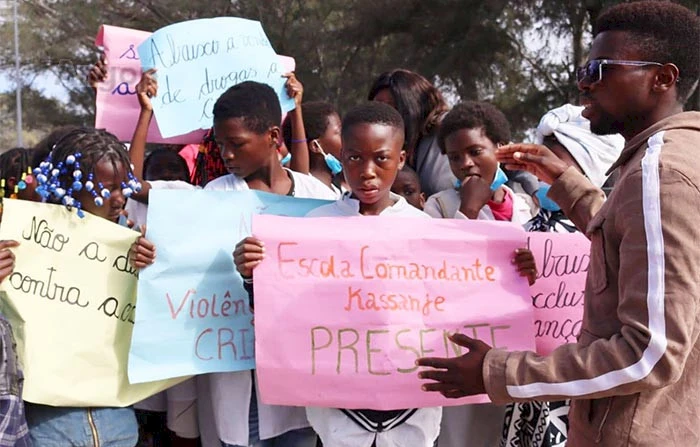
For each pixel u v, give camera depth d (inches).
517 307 123.0
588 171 150.1
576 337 129.8
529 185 169.3
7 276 115.7
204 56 163.8
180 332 123.3
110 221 124.2
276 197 130.3
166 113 160.2
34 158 145.1
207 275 125.5
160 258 123.5
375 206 128.6
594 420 94.4
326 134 192.7
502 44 791.7
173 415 140.9
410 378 118.8
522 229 125.7
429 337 120.1
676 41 93.2
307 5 957.8
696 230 83.7
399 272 121.3
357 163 123.7
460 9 793.6
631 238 86.6
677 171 85.3
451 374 95.7
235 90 140.5
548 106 781.9
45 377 116.3
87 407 119.6
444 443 142.5
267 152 140.7
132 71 173.0
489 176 145.3
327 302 119.1
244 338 126.3
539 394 90.0
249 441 132.3
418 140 177.0
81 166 121.6
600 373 86.9
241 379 129.7
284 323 118.0
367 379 118.2
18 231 117.0
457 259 123.2
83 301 120.2
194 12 1037.2
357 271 120.5
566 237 130.1
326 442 123.8
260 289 118.3
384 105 126.9
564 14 745.6
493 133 145.2
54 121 1166.3
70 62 1143.0
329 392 118.0
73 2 1099.3
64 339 118.4
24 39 1131.3
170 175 198.1
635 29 94.1
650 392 90.7
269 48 169.3
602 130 98.7
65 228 119.9
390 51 865.5
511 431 136.2
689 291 83.2
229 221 127.6
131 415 125.3
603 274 93.3
